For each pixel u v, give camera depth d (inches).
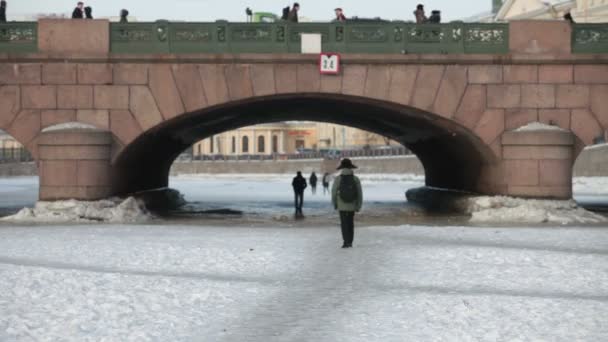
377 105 1104.8
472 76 1045.2
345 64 1031.0
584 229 874.8
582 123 1053.2
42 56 1013.2
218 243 724.0
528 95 1049.5
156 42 1025.5
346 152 4520.2
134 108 1023.0
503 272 537.0
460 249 666.8
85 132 1005.8
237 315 390.6
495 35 1048.8
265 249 673.6
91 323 365.4
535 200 1032.8
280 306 414.6
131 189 1227.9
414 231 852.6
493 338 338.6
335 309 406.3
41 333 343.9
